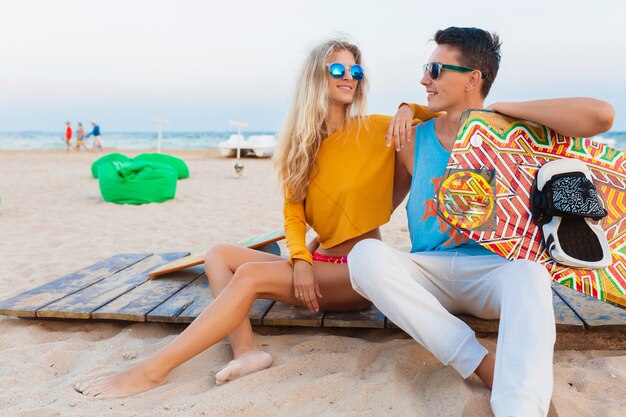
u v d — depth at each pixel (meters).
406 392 2.07
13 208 7.85
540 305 1.85
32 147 44.19
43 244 5.48
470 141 2.26
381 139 2.63
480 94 2.41
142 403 2.11
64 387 2.27
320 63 2.58
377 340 2.66
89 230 6.24
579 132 2.13
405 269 2.13
